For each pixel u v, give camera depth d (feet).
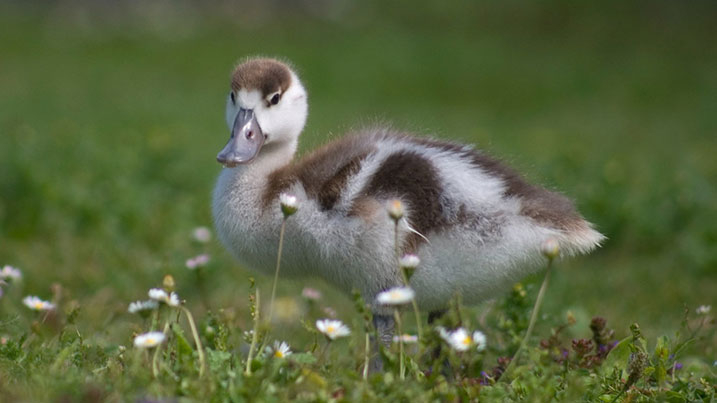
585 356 27.27
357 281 27.71
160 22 139.74
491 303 32.68
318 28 139.13
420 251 26.86
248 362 23.80
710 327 36.29
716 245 48.80
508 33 134.51
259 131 29.94
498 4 142.20
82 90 101.55
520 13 139.44
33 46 122.21
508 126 91.50
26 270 42.39
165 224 49.24
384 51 123.13
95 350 27.91
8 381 23.07
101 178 54.13
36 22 135.03
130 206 49.98
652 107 104.63
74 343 25.84
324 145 30.71
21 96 96.27
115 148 61.67
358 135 29.99
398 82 110.01
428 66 116.78
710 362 31.65
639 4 139.13
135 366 22.63
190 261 37.22
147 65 116.47
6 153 54.80
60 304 35.35
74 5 140.87
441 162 27.73
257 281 43.21
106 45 125.59
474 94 107.65
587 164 58.54
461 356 25.27
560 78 114.42
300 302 40.34
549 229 26.91
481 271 27.14
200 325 29.04
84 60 117.19
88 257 44.88
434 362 24.47
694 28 133.69
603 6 139.03
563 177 54.03
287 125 30.63
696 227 51.24
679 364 28.09
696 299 42.24
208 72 114.42
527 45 128.98
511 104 104.53
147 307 25.64
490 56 122.31
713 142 87.71
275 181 28.96
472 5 143.02
